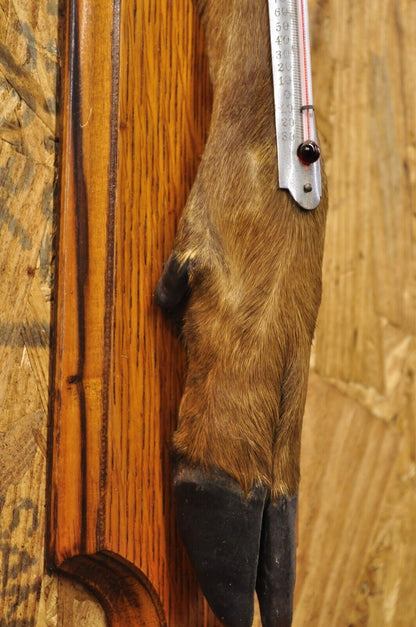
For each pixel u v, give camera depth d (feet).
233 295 1.85
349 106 3.02
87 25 1.97
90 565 1.97
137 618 2.05
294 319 1.90
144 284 1.98
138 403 1.96
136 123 1.98
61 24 2.02
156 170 2.02
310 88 1.95
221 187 1.89
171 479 2.01
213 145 1.93
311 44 2.87
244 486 1.82
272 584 1.87
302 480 2.81
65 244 1.96
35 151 1.95
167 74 2.06
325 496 2.89
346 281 3.01
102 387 1.90
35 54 1.96
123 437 1.92
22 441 1.91
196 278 1.86
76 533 1.90
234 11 1.99
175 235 2.05
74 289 1.95
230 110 1.93
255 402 1.84
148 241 1.99
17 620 1.88
